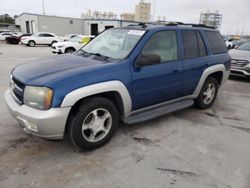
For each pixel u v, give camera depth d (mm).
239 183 2525
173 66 3666
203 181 2533
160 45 3518
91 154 2963
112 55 3342
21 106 2662
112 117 3123
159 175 2605
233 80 8023
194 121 4188
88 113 2840
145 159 2904
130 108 3279
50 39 24625
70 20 40688
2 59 11812
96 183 2432
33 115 2510
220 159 2977
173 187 2424
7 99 2975
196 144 3342
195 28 4219
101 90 2809
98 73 2828
